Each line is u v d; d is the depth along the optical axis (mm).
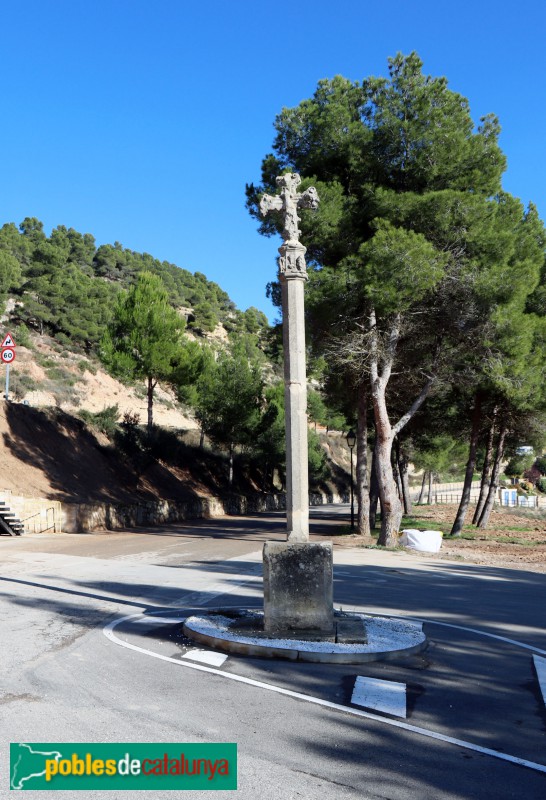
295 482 9125
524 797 4609
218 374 46594
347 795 4531
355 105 23719
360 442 29344
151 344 39531
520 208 25688
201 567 17062
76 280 81812
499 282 21812
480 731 5875
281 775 4816
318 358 24844
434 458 60312
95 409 53656
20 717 5770
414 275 20375
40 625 9531
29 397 48406
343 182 24125
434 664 8102
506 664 8281
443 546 26094
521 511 52344
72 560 17781
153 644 8586
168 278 133625
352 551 22750
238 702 6395
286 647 8039
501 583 16062
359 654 7965
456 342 24719
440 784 4770
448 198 21047
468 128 23203
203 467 49062
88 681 6918
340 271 21844
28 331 64562
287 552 8891
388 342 23969
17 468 30078
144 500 36094
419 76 22984
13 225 106688
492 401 32156
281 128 23906
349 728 5809
